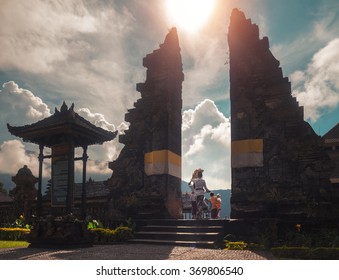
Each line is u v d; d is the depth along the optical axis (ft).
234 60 52.08
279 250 30.37
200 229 44.55
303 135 46.19
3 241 47.14
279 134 47.37
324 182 44.06
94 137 44.83
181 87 61.87
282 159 46.55
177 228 46.11
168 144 55.31
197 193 52.34
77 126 41.42
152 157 55.57
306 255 29.19
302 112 47.01
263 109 48.80
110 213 55.88
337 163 62.13
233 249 37.35
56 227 37.70
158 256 29.81
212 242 40.81
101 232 43.65
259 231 42.24
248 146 48.47
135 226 50.16
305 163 45.39
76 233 37.81
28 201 73.46
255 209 46.34
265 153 47.62
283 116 47.55
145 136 57.11
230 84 51.60
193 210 52.60
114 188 56.85
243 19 53.26
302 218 43.62
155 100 57.62
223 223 44.52
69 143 40.93
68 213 39.60
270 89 48.96
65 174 41.39
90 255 30.30
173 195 55.57
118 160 57.93
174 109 58.65
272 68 49.55
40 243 37.50
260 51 50.78
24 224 62.18
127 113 59.31
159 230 47.60
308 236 40.81
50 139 43.37
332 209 42.96
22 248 36.70
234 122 50.24
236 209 47.34
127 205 55.21
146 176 55.72
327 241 37.50
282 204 45.29
